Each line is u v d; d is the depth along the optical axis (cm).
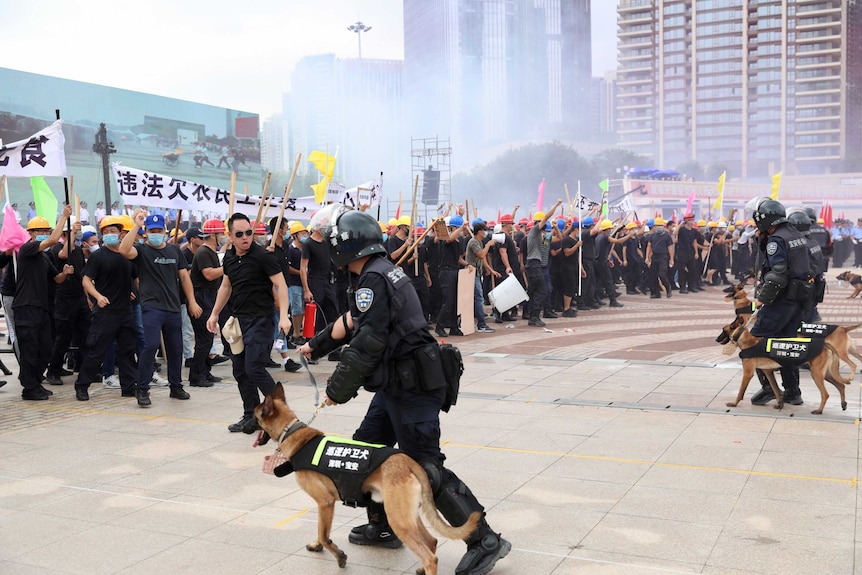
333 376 407
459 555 438
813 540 439
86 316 991
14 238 928
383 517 444
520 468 582
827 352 731
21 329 860
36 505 524
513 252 1502
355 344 402
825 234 1221
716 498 510
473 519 368
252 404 715
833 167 14538
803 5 14600
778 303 747
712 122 15212
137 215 837
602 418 734
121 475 588
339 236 416
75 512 510
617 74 16412
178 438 697
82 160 3538
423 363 405
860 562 410
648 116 16112
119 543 458
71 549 450
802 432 671
